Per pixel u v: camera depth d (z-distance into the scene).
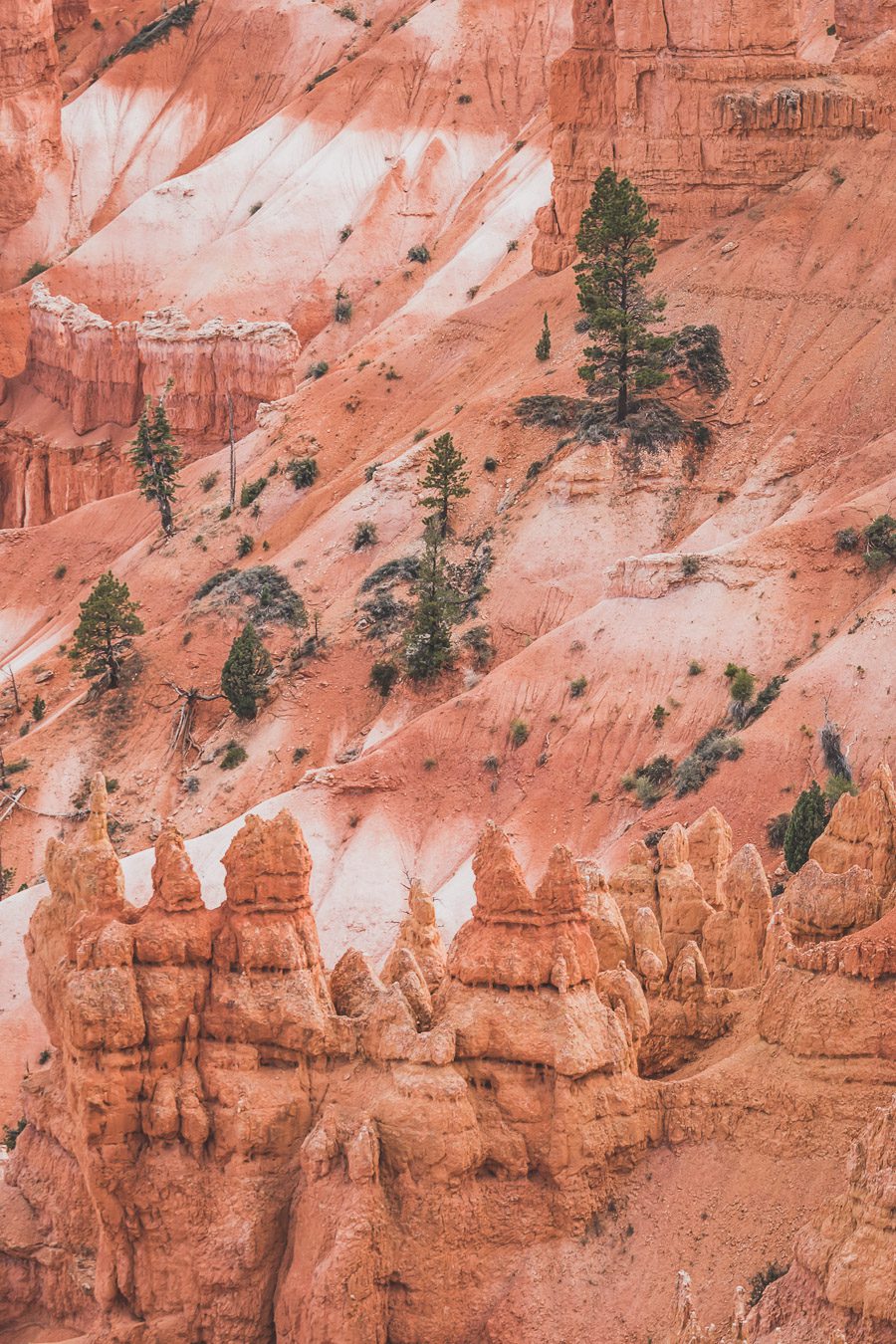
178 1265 41.59
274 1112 41.53
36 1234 45.22
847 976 40.72
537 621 142.25
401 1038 41.09
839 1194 37.28
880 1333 34.53
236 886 42.62
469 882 115.88
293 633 151.62
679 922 50.84
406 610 148.25
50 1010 46.00
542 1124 40.66
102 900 43.75
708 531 141.00
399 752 127.94
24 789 147.00
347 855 122.31
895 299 154.12
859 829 48.88
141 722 150.88
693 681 124.31
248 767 142.00
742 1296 36.16
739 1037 43.88
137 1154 41.94
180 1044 42.09
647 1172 40.97
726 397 152.12
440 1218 40.06
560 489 147.88
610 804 120.06
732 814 109.88
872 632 116.31
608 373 153.38
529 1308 39.59
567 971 41.25
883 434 144.12
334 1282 39.50
